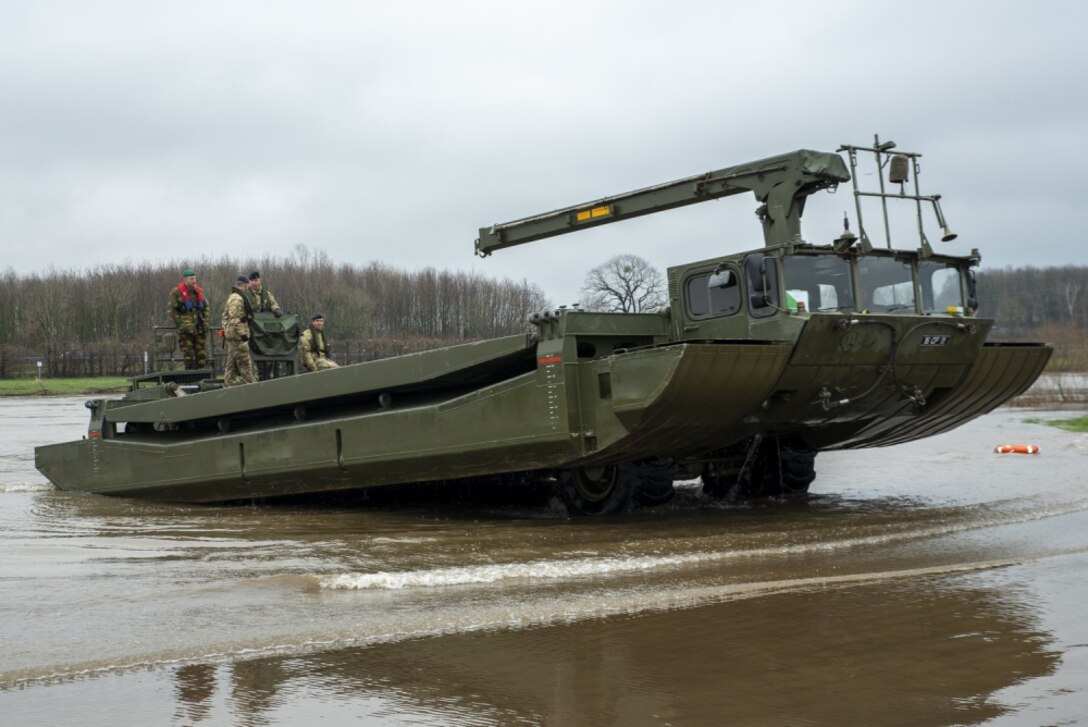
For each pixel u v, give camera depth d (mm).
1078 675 4449
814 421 9969
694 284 9562
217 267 63469
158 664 4770
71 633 5320
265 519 10508
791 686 4344
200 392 12438
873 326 8930
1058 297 74562
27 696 4312
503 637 5180
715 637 5145
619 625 5398
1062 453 15508
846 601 5902
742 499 11195
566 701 4184
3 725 3922
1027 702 4098
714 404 8703
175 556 7859
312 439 11000
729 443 10062
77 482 13656
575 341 9109
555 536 8641
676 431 9023
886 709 4039
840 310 9227
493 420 9508
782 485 11281
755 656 4797
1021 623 5344
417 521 10070
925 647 4910
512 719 3988
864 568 6922
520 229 11539
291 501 12273
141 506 12039
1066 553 7406
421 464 10203
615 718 3975
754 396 8828
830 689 4293
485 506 11406
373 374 10594
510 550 7891
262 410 11914
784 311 8836
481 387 10406
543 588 6352
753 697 4207
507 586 6438
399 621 5504
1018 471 13234
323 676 4566
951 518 9242
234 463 11680
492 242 11812
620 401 8656
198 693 4336
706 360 8281
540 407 9141
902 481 12594
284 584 6586
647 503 10109
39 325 57688
